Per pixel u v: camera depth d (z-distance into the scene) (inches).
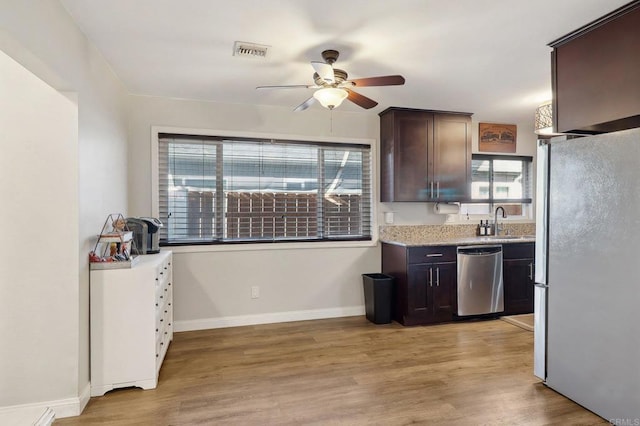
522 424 81.7
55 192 85.7
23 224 84.3
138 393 96.2
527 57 108.5
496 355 120.7
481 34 94.3
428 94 143.1
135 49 101.7
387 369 110.1
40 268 84.9
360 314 169.0
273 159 159.5
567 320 92.7
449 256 155.3
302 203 163.5
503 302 162.1
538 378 103.0
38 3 69.6
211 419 84.1
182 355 121.3
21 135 84.2
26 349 84.3
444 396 94.0
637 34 77.6
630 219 77.8
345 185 169.9
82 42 90.9
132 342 97.3
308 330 146.6
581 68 90.4
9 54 68.0
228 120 152.6
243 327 151.1
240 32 92.8
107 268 95.5
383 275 165.8
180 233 149.5
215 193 152.9
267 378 104.5
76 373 86.7
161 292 110.9
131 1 78.4
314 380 103.1
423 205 179.5
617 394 80.4
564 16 85.0
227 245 151.6
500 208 186.5
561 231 94.2
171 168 148.5
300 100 149.7
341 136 167.0
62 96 86.4
